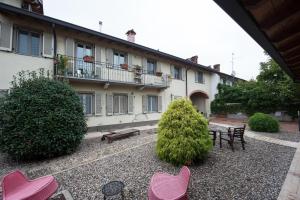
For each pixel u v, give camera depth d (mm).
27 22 9164
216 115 22281
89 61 10961
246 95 19219
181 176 3293
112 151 7305
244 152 6977
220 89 22062
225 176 4805
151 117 15203
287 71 4512
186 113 5859
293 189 4000
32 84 6723
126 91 13406
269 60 17156
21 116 6035
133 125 13719
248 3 1713
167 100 16562
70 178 4840
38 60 9469
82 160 6324
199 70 20609
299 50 3152
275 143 8508
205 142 5637
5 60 8523
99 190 4176
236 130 7586
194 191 4035
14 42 8867
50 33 9875
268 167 5426
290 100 16438
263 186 4242
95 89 11703
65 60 9719
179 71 18312
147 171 5184
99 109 11820
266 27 2254
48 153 6500
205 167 5426
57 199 3744
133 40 15172
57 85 7145
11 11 8180
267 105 17891
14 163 6383
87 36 11219
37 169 5629
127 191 4098
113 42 12242
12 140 5984
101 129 11852
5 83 8469
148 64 15297
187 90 18766
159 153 5941
